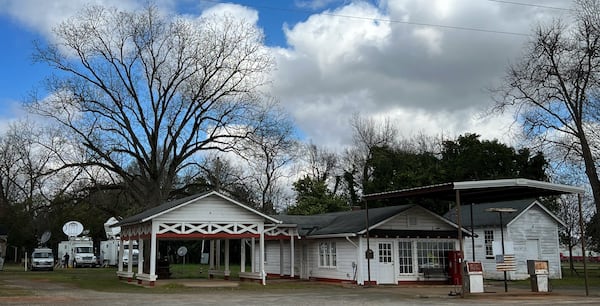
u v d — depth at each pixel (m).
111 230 60.03
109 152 42.16
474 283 22.09
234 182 48.44
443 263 29.39
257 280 29.22
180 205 26.48
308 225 32.97
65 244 60.59
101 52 41.31
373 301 19.00
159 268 34.62
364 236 27.84
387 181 51.56
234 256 67.88
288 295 21.80
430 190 22.61
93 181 42.53
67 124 41.56
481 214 36.88
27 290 24.42
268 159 47.38
